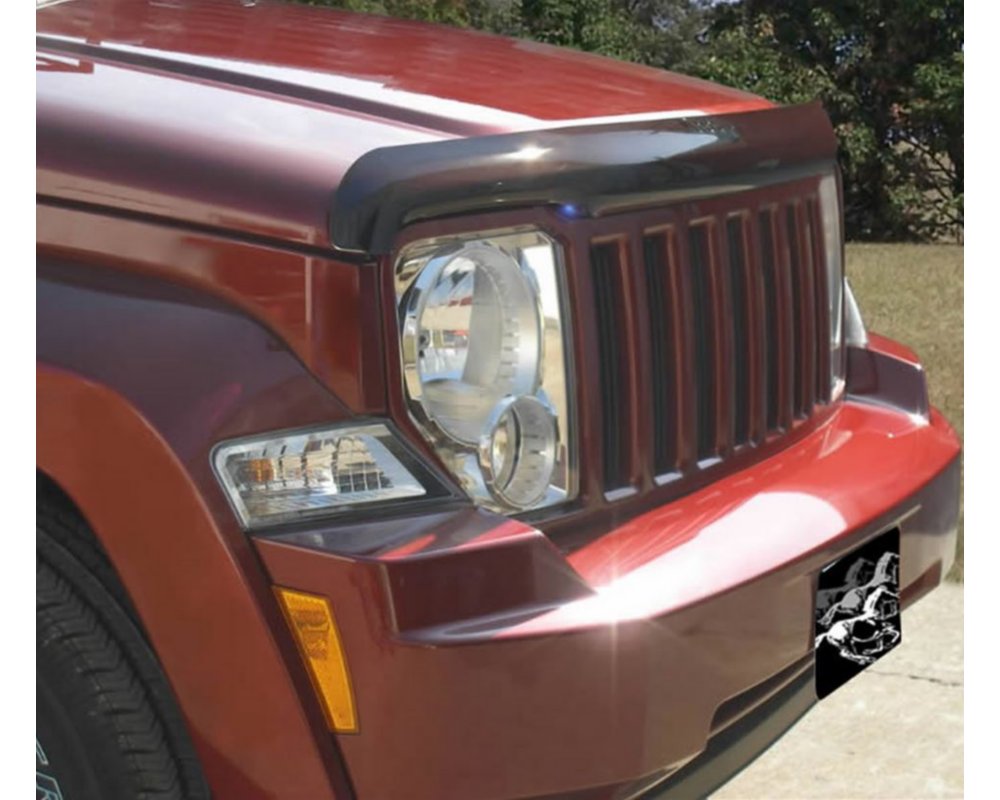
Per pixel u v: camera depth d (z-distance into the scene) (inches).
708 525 86.3
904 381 116.3
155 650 74.7
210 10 116.0
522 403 78.8
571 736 72.9
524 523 79.6
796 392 106.0
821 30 642.2
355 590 70.2
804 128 105.4
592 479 82.8
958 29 636.1
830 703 127.2
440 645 70.0
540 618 72.5
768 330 101.4
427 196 74.7
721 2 666.8
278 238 73.9
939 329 307.9
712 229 92.7
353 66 93.4
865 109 650.8
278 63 92.0
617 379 85.1
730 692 80.7
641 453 86.4
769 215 100.7
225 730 74.4
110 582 77.6
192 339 74.0
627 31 614.2
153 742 78.1
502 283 78.9
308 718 72.6
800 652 87.2
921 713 125.0
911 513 99.6
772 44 656.4
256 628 72.3
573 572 75.0
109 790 78.3
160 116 80.5
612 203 83.7
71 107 82.4
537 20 604.7
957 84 621.3
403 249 74.5
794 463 100.0
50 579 77.6
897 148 651.5
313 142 77.2
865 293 362.3
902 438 108.4
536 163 79.7
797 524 88.9
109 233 78.0
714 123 94.1
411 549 71.0
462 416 77.2
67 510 77.9
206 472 71.9
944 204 637.9
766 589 82.7
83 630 77.3
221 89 85.5
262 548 71.9
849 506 93.8
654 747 75.7
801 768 116.1
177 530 72.6
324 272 72.9
